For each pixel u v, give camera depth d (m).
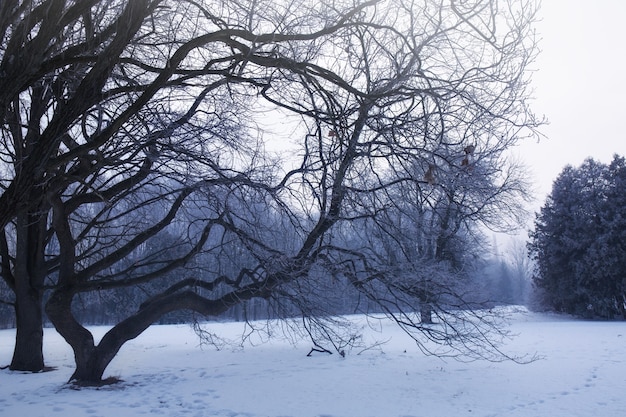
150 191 12.27
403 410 9.56
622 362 15.53
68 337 12.30
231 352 19.23
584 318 45.31
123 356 18.39
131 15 6.26
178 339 25.09
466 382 12.42
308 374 13.80
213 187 10.34
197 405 9.95
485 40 7.57
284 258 10.05
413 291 10.72
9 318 41.38
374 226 10.54
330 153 9.29
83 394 10.96
